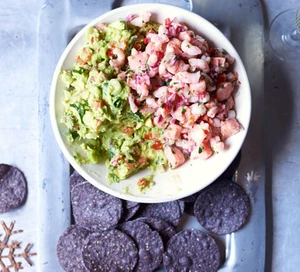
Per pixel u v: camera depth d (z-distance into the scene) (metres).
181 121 0.47
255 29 0.56
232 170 0.54
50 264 0.54
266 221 0.57
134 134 0.48
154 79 0.47
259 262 0.55
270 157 0.57
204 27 0.48
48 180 0.54
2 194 0.55
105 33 0.48
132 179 0.49
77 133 0.48
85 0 0.55
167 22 0.47
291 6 0.58
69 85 0.48
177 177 0.50
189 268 0.53
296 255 0.57
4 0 0.58
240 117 0.48
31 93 0.57
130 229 0.54
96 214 0.53
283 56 0.58
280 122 0.57
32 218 0.56
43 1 0.58
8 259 0.56
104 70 0.47
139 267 0.53
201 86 0.45
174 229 0.54
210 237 0.54
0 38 0.58
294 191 0.57
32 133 0.57
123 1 0.56
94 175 0.48
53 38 0.55
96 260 0.53
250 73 0.55
